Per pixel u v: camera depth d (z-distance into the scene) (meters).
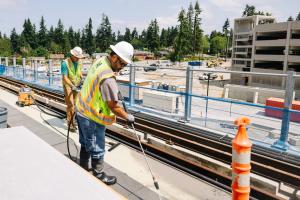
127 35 184.12
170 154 4.85
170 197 3.62
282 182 3.75
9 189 1.46
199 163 4.47
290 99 4.36
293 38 64.88
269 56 69.75
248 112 29.59
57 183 1.53
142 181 4.02
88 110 3.57
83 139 3.90
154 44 152.25
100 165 3.83
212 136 5.07
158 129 5.88
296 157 4.11
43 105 9.06
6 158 1.80
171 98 11.92
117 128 6.02
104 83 3.38
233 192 2.31
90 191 1.46
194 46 132.25
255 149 4.43
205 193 3.74
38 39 153.75
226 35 177.62
